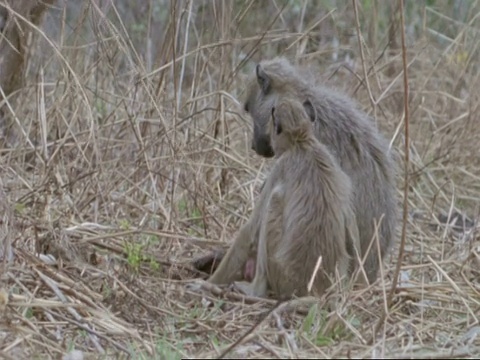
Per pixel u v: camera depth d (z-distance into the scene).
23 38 13.02
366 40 16.97
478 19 16.98
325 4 17.20
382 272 9.38
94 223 11.20
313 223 9.44
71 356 8.12
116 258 10.46
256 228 10.01
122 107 13.37
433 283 10.23
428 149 14.81
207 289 9.93
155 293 9.73
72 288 9.37
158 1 17.17
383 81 15.66
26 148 12.36
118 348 8.41
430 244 12.12
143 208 11.84
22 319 8.62
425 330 8.98
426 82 15.21
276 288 9.70
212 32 13.73
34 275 9.52
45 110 12.62
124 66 15.27
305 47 15.66
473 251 10.96
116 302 9.36
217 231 11.83
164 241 11.22
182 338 8.88
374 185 10.29
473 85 15.52
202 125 13.48
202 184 12.29
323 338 8.43
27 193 11.34
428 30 17.06
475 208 13.75
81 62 13.75
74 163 12.05
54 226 10.64
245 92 11.39
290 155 9.68
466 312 9.50
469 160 14.97
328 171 9.51
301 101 10.38
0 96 13.27
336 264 9.48
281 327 8.73
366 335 8.67
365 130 10.43
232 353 8.08
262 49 16.44
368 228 10.23
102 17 12.17
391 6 17.20
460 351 8.21
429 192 14.08
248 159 13.19
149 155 12.60
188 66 14.79
